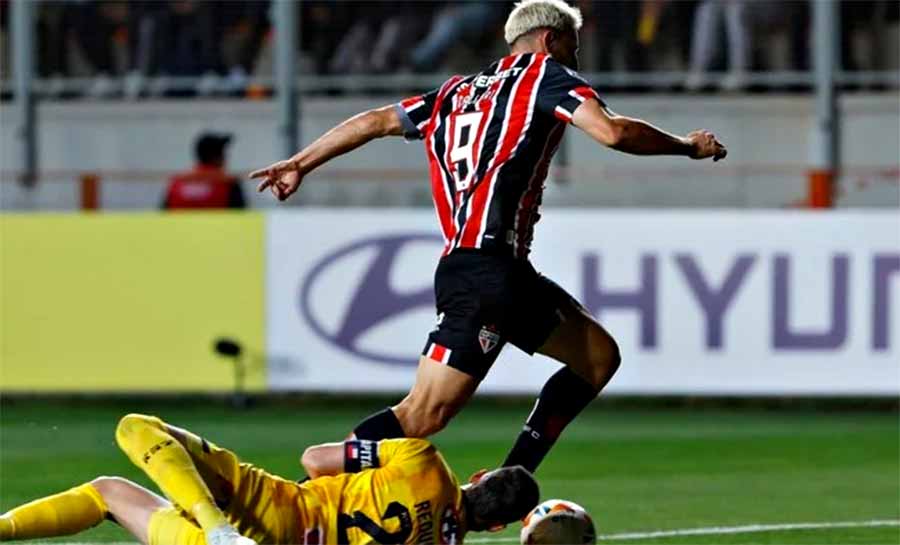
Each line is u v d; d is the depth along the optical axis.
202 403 40.25
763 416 38.12
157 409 39.12
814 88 43.00
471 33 44.56
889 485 28.61
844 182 39.28
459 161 19.89
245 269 38.25
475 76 20.31
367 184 41.09
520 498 17.89
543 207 40.84
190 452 17.81
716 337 37.31
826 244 37.00
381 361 37.88
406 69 44.72
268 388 38.22
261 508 17.67
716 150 19.38
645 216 37.38
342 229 37.97
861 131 42.66
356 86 44.59
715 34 43.50
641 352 37.47
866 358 36.94
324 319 38.06
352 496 17.70
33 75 43.28
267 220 38.16
